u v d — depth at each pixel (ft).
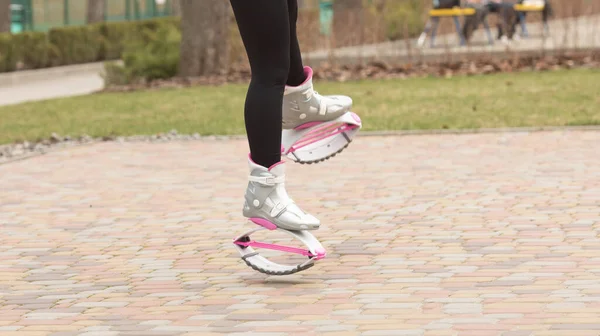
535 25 89.71
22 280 19.27
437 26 74.64
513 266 18.65
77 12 108.68
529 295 16.67
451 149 33.24
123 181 30.22
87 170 32.53
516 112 41.32
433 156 31.99
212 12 65.57
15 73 78.54
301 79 17.90
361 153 33.24
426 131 37.24
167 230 23.34
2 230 23.99
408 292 17.20
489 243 20.51
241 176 30.37
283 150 18.30
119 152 36.35
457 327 15.08
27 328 15.99
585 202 24.12
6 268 20.26
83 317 16.52
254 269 18.07
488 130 36.83
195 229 23.32
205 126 42.32
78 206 26.66
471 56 63.00
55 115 49.19
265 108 17.48
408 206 24.66
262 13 17.08
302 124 18.22
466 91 49.55
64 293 18.16
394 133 37.35
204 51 65.51
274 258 20.15
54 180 30.83
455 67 61.05
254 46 17.35
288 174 29.94
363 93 51.01
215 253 20.89
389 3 84.23
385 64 62.54
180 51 66.08
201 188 28.58
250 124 17.63
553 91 47.57
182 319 16.17
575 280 17.51
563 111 40.88
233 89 57.41
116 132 41.75
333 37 64.64
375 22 67.62
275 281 18.40
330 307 16.51
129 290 18.19
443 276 18.15
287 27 17.26
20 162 34.76
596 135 34.76
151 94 57.21
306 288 17.79
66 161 34.58
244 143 37.63
